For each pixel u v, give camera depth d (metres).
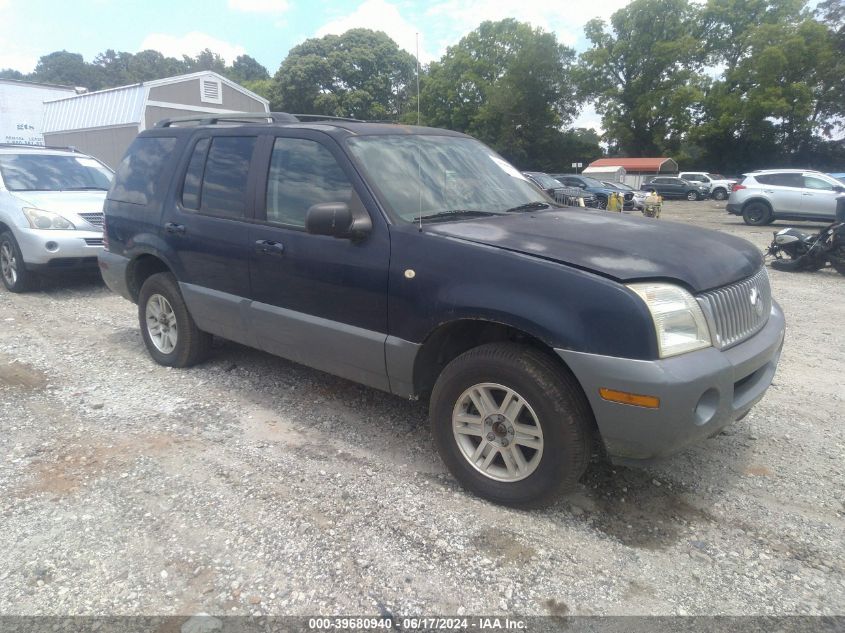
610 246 3.06
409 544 2.86
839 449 3.81
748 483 3.42
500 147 50.84
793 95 42.09
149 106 20.64
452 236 3.23
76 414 4.22
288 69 52.25
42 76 99.94
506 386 3.01
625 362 2.67
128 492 3.27
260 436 3.92
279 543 2.86
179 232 4.57
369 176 3.56
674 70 49.84
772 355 3.28
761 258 3.60
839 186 18.27
